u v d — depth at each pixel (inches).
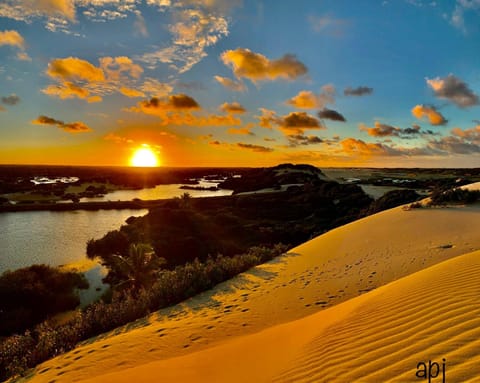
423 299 165.9
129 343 221.1
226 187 4439.0
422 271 249.4
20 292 698.2
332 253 471.8
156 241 1178.0
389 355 111.2
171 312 310.5
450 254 370.3
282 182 3688.5
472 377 81.0
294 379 114.8
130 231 1409.9
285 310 262.2
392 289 212.7
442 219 571.2
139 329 264.5
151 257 730.2
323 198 2224.4
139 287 676.1
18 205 2672.2
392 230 550.6
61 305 716.7
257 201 2274.9
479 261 216.4
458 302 145.8
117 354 201.9
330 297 283.1
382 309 170.2
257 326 230.7
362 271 357.1
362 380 98.2
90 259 1192.8
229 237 1296.8
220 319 257.1
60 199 3284.9
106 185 4963.1
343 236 576.7
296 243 1247.5
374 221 658.2
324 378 108.1
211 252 1107.3
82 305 745.6
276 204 2183.8
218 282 409.1
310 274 375.6
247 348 174.6
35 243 1491.1
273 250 605.6
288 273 398.6
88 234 1711.4
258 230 1417.3
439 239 447.8
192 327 243.1
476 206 651.5
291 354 144.6
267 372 129.6
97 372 175.9
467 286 167.8
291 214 1886.1
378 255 417.7
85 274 994.7
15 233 1738.4
